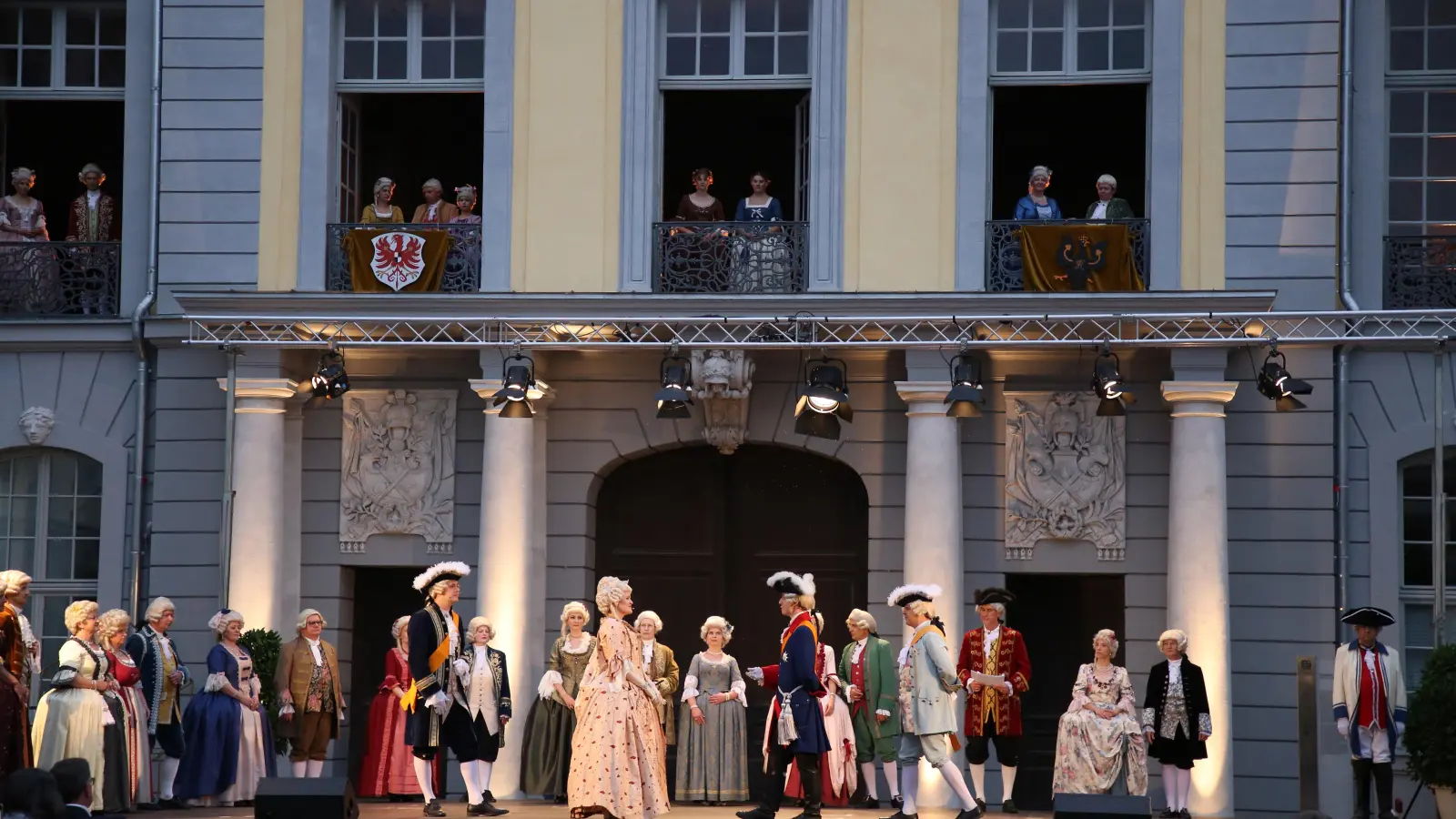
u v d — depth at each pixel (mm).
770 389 23500
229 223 23828
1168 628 22266
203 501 23688
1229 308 21828
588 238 23312
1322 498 22578
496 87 23578
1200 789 21609
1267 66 22875
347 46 24188
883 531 23203
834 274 23078
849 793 20797
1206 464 22141
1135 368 23000
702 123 29766
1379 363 22812
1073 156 29938
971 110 23125
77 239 24828
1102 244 22688
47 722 18750
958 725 22297
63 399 24172
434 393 23734
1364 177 23125
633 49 23484
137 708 19891
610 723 17062
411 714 19281
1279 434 22688
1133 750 19422
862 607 24062
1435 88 23438
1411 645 22812
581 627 20703
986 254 23047
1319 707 20109
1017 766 22750
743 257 23328
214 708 20375
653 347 21359
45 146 30453
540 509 23500
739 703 21266
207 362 23859
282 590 23453
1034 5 23438
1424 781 20172
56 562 24422
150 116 24547
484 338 22203
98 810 18766
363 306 22547
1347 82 22734
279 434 23250
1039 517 23000
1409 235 23125
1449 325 20984
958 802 21953
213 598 23516
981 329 22125
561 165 23422
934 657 18500
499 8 23625
